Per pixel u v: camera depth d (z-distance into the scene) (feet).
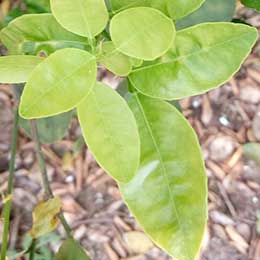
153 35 1.28
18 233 3.32
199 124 3.52
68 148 3.49
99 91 1.30
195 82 1.38
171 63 1.39
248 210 3.35
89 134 1.30
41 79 1.25
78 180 3.44
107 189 3.43
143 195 1.44
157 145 1.44
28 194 3.43
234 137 3.48
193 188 1.43
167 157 1.44
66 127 2.57
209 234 3.30
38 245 3.22
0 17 2.77
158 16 1.28
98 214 3.38
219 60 1.37
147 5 1.43
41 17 1.49
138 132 1.35
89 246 3.32
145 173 1.44
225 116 3.53
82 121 1.30
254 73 3.58
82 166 3.47
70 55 1.27
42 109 1.24
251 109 3.54
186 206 1.44
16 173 3.46
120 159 1.30
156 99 1.43
